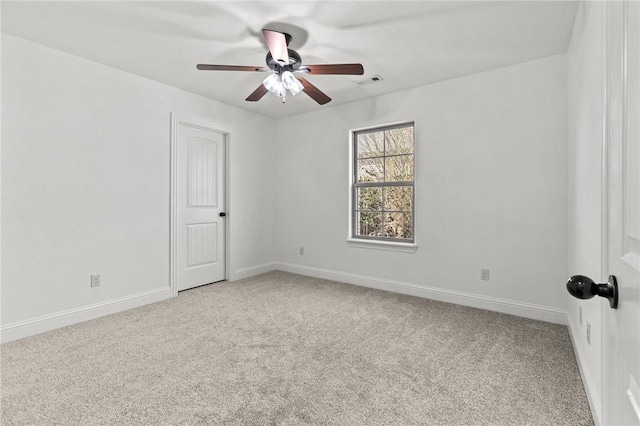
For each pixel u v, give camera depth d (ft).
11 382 6.07
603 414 2.52
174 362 6.81
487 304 10.07
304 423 4.96
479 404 5.41
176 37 8.16
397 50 8.79
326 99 9.44
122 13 7.13
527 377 6.22
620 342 2.03
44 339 7.97
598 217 5.18
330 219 14.01
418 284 11.55
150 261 10.91
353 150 13.53
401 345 7.61
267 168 15.53
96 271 9.57
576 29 7.11
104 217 9.75
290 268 15.42
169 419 5.05
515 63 9.52
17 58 8.10
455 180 10.65
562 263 8.86
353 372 6.42
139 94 10.57
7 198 7.96
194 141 12.56
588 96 5.90
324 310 10.06
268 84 8.24
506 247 9.75
